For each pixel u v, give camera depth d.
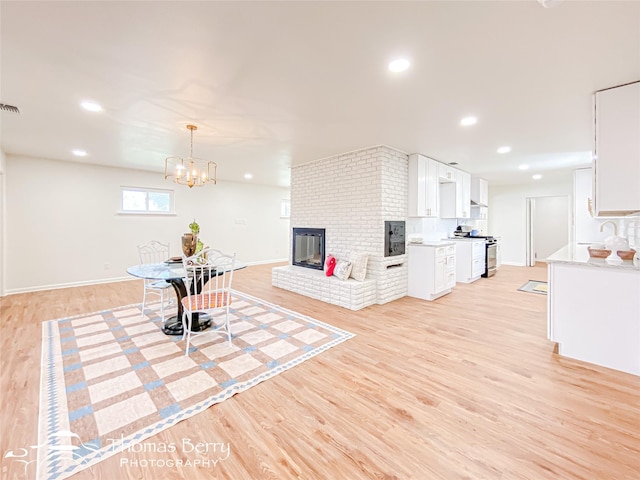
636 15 1.50
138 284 5.36
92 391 1.98
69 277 5.10
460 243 5.74
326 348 2.68
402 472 1.36
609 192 2.34
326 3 1.43
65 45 1.77
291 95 2.46
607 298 2.31
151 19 1.54
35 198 4.77
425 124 3.17
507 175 6.43
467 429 1.63
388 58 1.92
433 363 2.40
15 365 2.33
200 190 6.71
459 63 1.98
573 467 1.37
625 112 2.27
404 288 4.57
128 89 2.34
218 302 2.71
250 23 1.58
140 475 1.34
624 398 1.91
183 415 1.75
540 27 1.61
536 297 4.55
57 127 3.24
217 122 3.09
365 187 4.23
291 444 1.53
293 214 5.44
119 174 5.57
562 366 2.35
